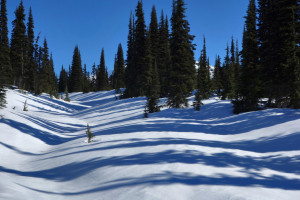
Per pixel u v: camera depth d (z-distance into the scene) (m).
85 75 85.88
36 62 48.38
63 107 38.84
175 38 27.31
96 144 8.76
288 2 20.25
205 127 13.65
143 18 40.97
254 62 20.70
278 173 4.84
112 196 3.54
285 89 19.47
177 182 3.89
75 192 4.09
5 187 3.63
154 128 12.68
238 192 3.48
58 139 13.50
